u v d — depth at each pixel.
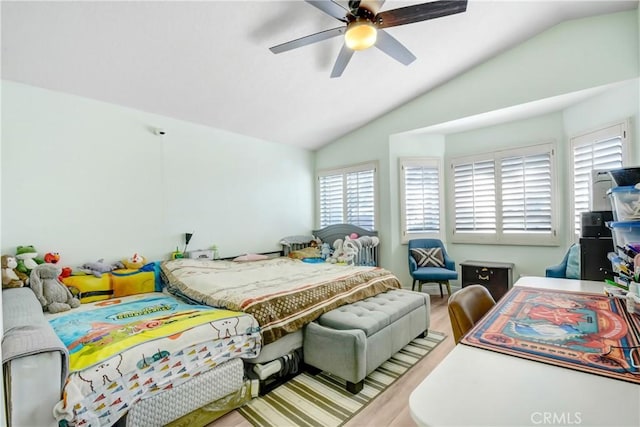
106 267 2.91
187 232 3.72
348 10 1.93
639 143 2.69
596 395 0.75
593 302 1.51
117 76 2.70
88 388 1.37
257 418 1.82
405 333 2.61
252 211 4.46
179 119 3.66
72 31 2.12
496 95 3.49
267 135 4.50
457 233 4.45
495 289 3.72
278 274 3.13
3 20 1.94
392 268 4.48
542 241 3.76
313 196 5.44
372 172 4.66
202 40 2.42
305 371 2.37
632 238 1.59
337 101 3.84
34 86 2.67
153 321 1.91
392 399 1.98
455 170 4.46
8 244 2.53
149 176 3.40
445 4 1.86
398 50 2.34
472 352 1.00
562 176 3.62
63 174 2.82
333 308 2.54
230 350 1.90
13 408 1.22
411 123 4.21
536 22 2.99
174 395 1.63
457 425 0.65
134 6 2.02
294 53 2.79
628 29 2.74
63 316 2.22
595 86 2.89
